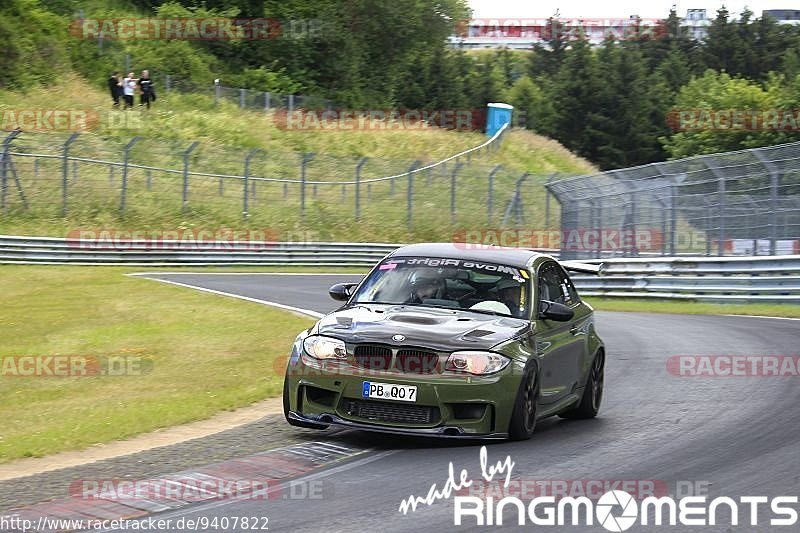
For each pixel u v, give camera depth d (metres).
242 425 17.48
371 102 138.38
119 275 55.62
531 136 127.31
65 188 69.06
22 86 92.19
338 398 15.12
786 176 45.03
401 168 91.94
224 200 78.25
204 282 53.59
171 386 22.95
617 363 25.19
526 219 89.31
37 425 18.83
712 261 47.16
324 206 81.88
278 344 29.42
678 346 28.36
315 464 14.19
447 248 18.20
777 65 190.50
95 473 13.71
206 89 108.56
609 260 53.12
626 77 158.25
